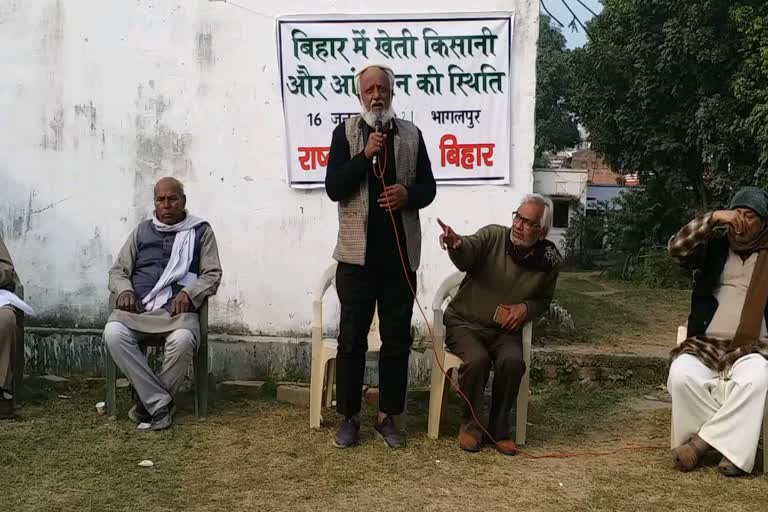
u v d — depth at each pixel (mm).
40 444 4242
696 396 4062
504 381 4262
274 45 5527
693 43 14109
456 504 3574
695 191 16219
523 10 5422
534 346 6324
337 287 4242
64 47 5605
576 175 25422
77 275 5719
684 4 14312
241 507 3500
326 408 4996
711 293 4305
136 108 5621
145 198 5668
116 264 4832
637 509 3555
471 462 4125
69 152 5664
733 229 4125
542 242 4418
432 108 5504
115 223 5688
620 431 4781
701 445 4055
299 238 5629
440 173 5535
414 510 3500
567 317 6922
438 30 5449
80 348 5637
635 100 15914
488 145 5516
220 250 5652
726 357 4137
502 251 4410
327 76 5527
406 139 4156
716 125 14320
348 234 4121
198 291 4652
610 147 16891
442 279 5586
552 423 4918
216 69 5570
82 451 4152
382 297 4230
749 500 3684
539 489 3775
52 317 5734
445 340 4527
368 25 5480
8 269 4812
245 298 5664
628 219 16984
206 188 5641
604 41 16062
